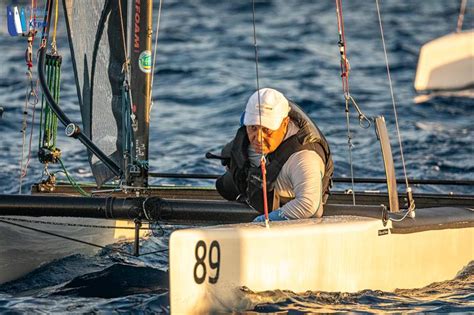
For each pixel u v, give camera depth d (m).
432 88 43.22
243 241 15.12
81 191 20.42
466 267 18.86
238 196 18.20
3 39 61.12
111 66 19.31
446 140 35.53
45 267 19.30
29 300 17.41
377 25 75.38
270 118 16.64
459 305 16.81
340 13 18.41
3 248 18.53
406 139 35.56
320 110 42.62
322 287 16.16
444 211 18.69
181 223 18.36
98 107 19.61
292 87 48.91
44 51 19.14
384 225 17.08
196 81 50.22
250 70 54.47
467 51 43.00
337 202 21.16
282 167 17.05
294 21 75.50
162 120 40.03
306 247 15.91
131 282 18.64
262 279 15.40
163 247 20.94
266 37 67.50
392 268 17.28
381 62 58.41
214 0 85.69
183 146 34.88
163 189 21.31
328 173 17.58
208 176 22.44
